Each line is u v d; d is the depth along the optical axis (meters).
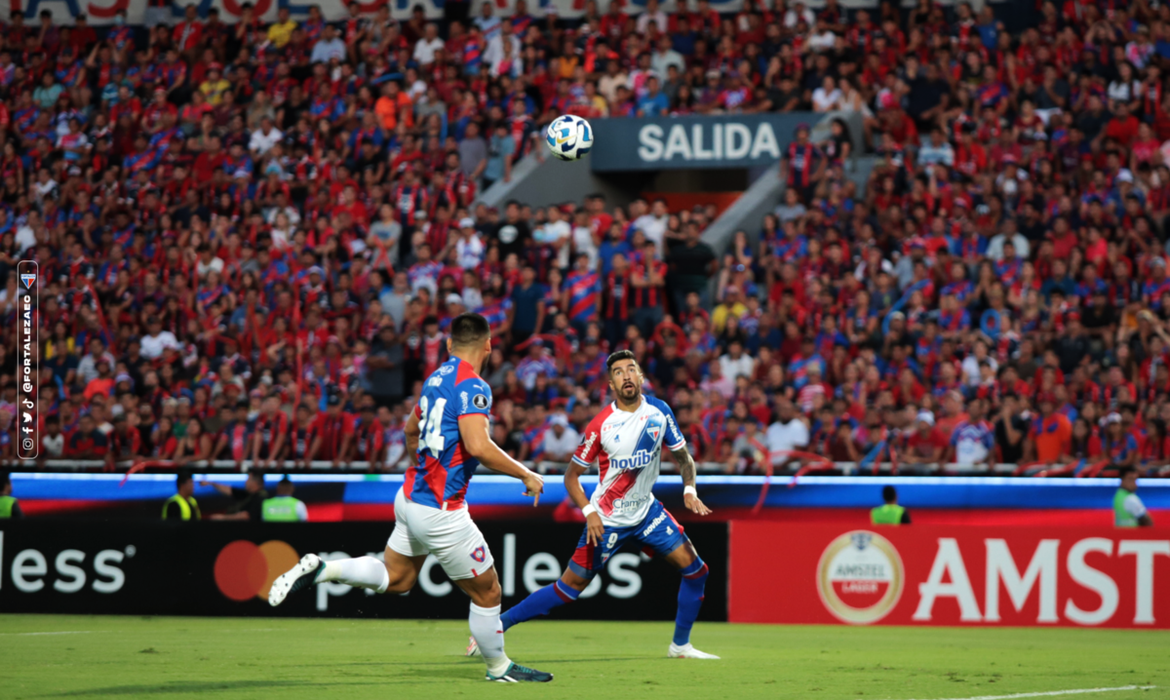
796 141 65.06
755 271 61.62
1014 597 39.75
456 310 58.09
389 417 51.81
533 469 48.94
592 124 71.31
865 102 70.19
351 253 65.19
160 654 29.25
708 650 31.70
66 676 24.45
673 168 69.81
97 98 82.81
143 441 55.28
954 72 69.00
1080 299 54.84
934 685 24.36
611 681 24.17
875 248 58.22
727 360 54.66
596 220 63.50
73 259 67.75
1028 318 54.31
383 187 68.00
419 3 84.88
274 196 70.06
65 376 62.91
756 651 31.44
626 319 59.09
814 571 40.56
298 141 73.50
